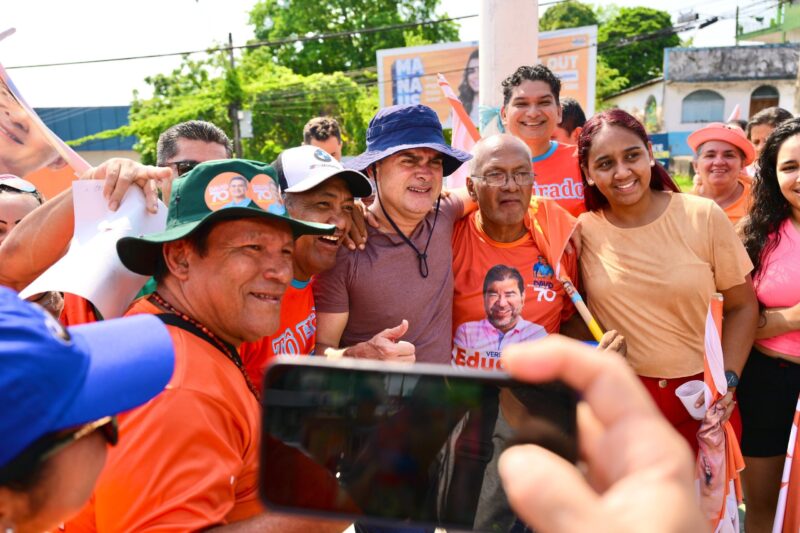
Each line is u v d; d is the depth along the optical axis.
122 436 1.41
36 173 3.10
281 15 39.12
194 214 1.82
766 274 3.00
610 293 2.88
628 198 2.84
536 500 0.56
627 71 46.12
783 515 2.65
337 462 0.83
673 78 32.47
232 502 1.50
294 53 38.81
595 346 2.90
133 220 2.09
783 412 3.00
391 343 2.34
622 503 0.54
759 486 3.13
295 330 2.51
